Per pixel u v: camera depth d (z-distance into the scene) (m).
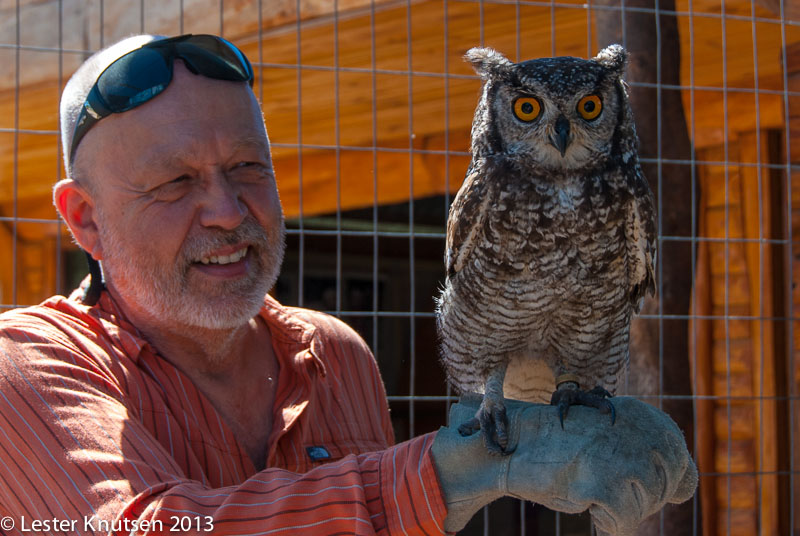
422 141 7.32
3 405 1.99
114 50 2.49
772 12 5.12
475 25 5.15
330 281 8.92
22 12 5.66
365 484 1.77
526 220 2.76
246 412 2.58
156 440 2.14
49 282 8.95
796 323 5.48
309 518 1.73
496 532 8.17
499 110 2.97
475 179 2.88
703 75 6.07
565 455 1.78
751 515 6.05
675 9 4.43
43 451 1.93
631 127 3.01
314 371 2.71
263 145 2.53
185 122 2.37
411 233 3.99
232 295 2.43
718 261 6.27
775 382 5.90
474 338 2.95
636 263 2.89
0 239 8.78
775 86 5.97
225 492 1.82
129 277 2.40
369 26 5.06
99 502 1.84
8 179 8.03
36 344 2.13
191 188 2.40
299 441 2.55
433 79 5.85
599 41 4.39
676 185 4.36
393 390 9.22
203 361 2.53
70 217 2.51
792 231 5.31
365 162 7.59
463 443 1.77
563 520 8.23
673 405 4.34
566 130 2.80
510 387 3.13
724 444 6.18
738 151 6.19
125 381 2.26
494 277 2.82
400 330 9.16
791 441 5.32
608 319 2.91
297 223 8.64
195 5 5.14
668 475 1.81
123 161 2.37
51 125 6.61
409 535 1.72
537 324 2.87
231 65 2.47
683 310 4.36
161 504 1.76
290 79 5.89
